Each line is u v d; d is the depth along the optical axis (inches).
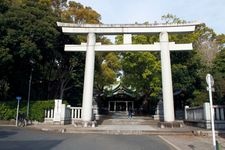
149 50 848.9
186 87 1148.5
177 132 682.2
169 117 794.2
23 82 1061.1
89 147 429.4
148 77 1263.5
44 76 1138.0
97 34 882.8
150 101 1567.4
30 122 917.8
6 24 884.0
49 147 421.4
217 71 978.7
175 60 1179.3
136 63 1268.5
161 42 842.2
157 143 502.0
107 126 882.8
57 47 1052.5
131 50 850.8
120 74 1738.4
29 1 1031.6
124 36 864.3
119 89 1852.9
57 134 633.0
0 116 925.2
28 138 529.0
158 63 1195.3
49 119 928.9
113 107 2015.3
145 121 1058.7
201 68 1187.9
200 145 488.7
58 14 1098.7
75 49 868.0
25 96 1105.4
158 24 852.0
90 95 826.8
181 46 839.1
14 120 916.6
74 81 1277.1
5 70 931.3
